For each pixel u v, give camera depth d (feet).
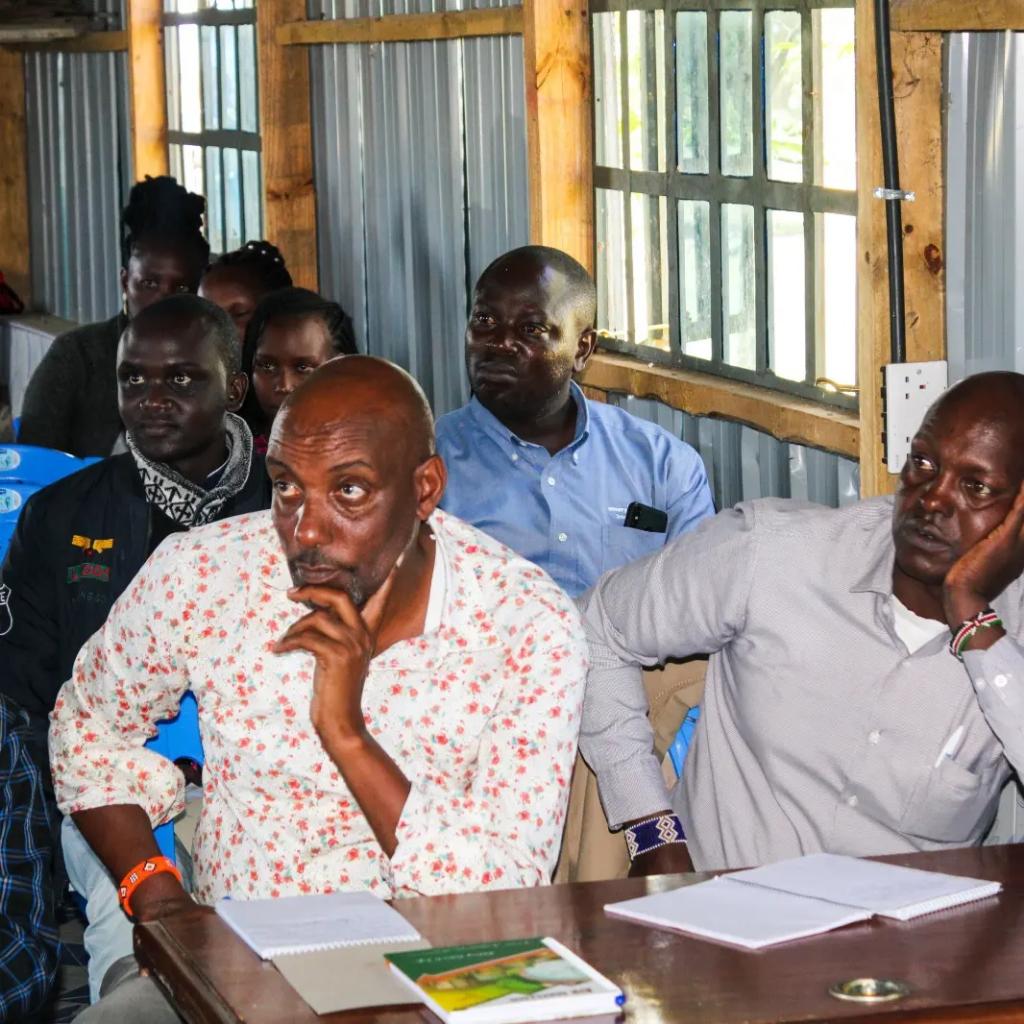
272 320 15.47
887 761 9.70
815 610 9.74
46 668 12.26
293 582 8.54
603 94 17.98
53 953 8.78
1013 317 12.25
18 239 38.42
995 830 11.34
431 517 8.96
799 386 15.11
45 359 20.03
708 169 16.28
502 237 19.99
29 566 12.34
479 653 8.63
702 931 7.10
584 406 14.32
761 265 15.58
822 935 7.09
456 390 21.65
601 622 10.58
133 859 8.99
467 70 20.34
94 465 12.74
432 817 8.16
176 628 8.76
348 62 23.50
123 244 21.29
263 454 14.40
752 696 9.98
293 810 8.66
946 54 12.44
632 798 10.41
